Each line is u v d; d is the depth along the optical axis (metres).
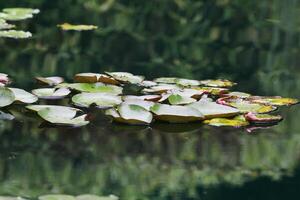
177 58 7.88
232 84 7.43
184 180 6.50
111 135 6.84
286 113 7.09
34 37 8.17
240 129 6.93
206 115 6.99
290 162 6.66
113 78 7.35
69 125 6.90
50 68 7.62
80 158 6.64
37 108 6.98
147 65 7.73
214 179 6.51
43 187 6.41
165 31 8.44
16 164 6.57
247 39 8.30
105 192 6.39
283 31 8.52
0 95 7.02
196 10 8.98
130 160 6.64
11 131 6.84
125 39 8.21
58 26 8.44
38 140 6.77
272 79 7.57
